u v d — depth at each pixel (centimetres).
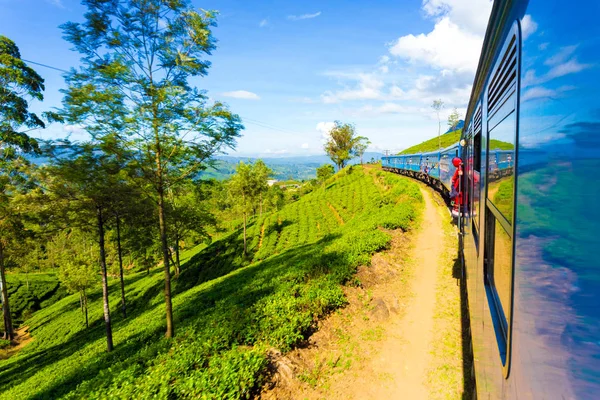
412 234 1570
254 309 891
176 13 809
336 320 877
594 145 88
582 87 95
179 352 731
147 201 1402
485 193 359
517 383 165
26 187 1336
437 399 614
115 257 3191
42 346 2736
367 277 1100
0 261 2347
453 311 895
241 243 3672
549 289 122
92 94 768
